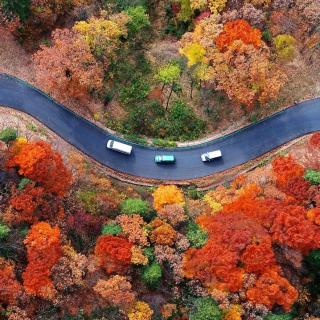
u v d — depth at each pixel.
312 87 103.50
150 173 98.06
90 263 76.00
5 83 100.50
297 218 76.69
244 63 93.38
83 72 93.25
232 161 99.00
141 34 109.12
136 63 106.19
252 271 74.50
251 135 100.62
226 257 73.50
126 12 102.69
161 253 77.56
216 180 97.75
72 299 75.06
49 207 79.69
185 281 77.56
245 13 98.62
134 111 101.50
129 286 73.44
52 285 72.81
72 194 85.94
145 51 107.88
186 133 101.12
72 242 80.06
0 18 98.31
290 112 101.94
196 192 95.56
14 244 75.38
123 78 104.25
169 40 109.75
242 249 74.88
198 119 101.88
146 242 77.81
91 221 81.06
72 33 96.69
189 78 104.38
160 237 78.50
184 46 98.19
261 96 95.88
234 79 94.00
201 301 74.50
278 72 96.94
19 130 96.19
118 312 75.38
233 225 76.69
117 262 75.38
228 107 102.19
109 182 93.12
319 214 77.31
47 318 73.69
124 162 98.25
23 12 97.62
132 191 94.56
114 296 73.06
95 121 100.38
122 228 78.94
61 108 100.00
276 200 81.44
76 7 103.19
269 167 93.19
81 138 98.94
